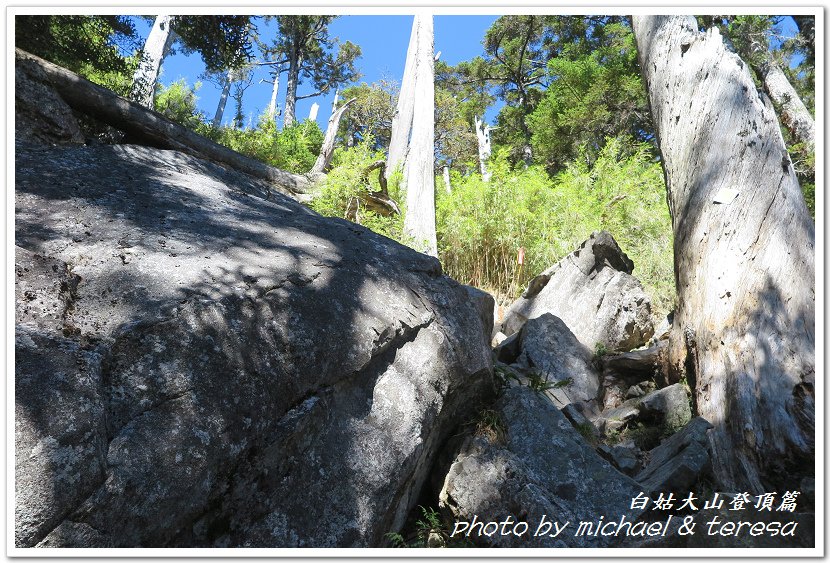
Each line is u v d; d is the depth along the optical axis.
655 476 3.04
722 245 4.02
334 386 2.69
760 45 10.66
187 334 2.33
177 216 3.29
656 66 5.69
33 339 2.00
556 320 5.46
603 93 16.45
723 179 4.30
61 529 1.72
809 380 3.07
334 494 2.46
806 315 3.38
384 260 3.52
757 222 3.92
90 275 2.48
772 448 2.98
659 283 8.02
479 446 3.15
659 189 10.13
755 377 3.28
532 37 21.78
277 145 12.16
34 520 1.68
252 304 2.60
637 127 17.41
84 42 7.15
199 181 4.11
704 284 4.00
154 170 4.04
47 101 4.84
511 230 8.33
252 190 4.72
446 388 3.12
